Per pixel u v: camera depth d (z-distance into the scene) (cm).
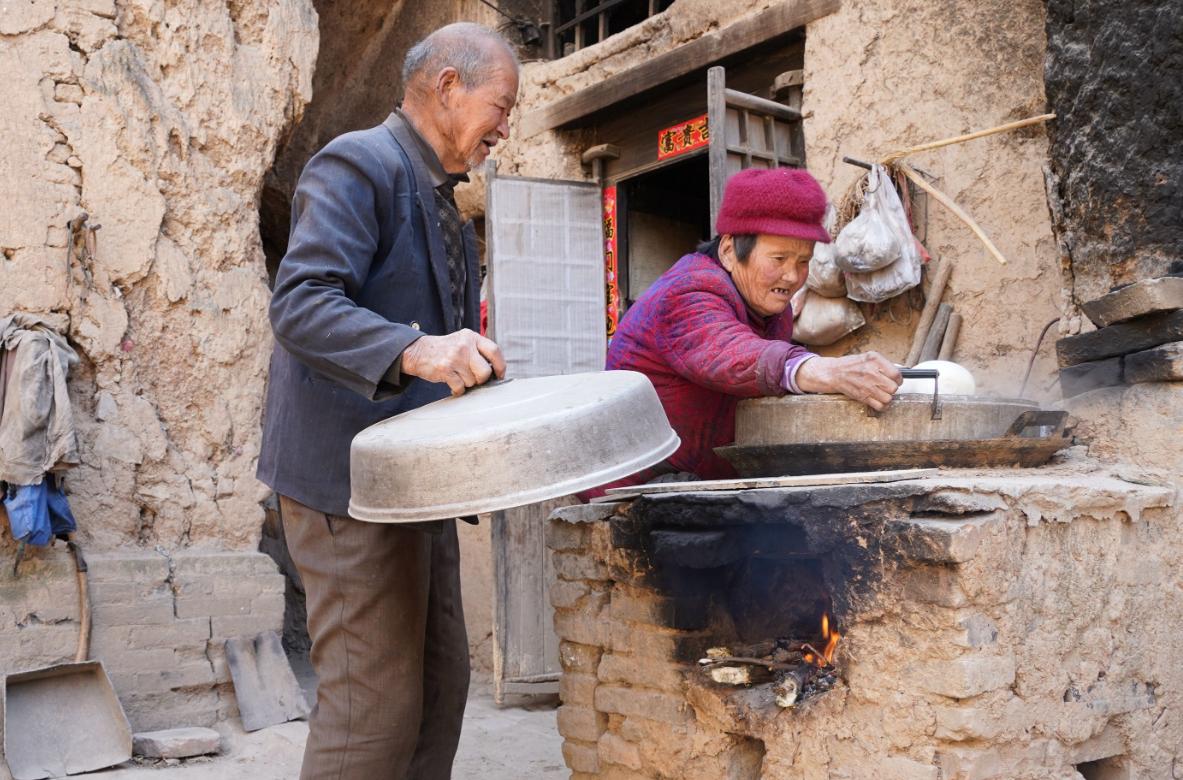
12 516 477
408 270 222
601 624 299
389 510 185
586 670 309
